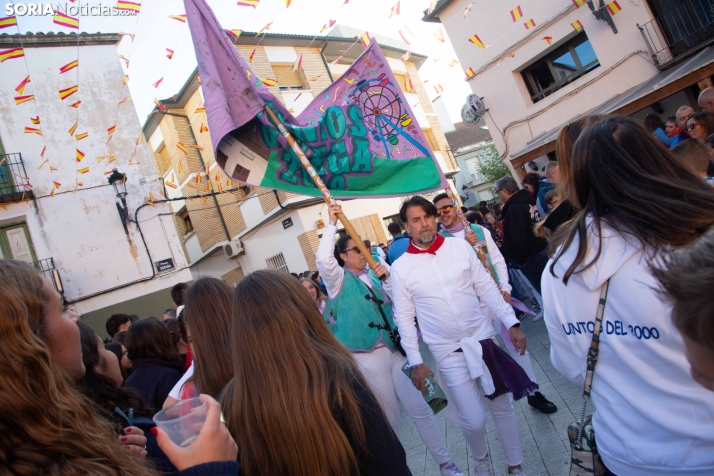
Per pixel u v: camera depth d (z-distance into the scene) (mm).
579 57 13062
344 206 17031
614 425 1312
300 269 16125
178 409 1312
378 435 1521
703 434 1119
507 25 13641
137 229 12805
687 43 11141
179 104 16688
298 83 16812
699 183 1262
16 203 11594
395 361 3379
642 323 1176
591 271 1280
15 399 940
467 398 2916
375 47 3969
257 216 17016
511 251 5750
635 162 1270
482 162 38688
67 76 12477
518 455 2930
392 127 3943
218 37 3555
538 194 6605
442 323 2969
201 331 2105
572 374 1468
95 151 12578
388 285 3438
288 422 1489
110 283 12312
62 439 971
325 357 1613
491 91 14469
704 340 791
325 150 3738
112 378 2328
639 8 11664
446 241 3105
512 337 2986
